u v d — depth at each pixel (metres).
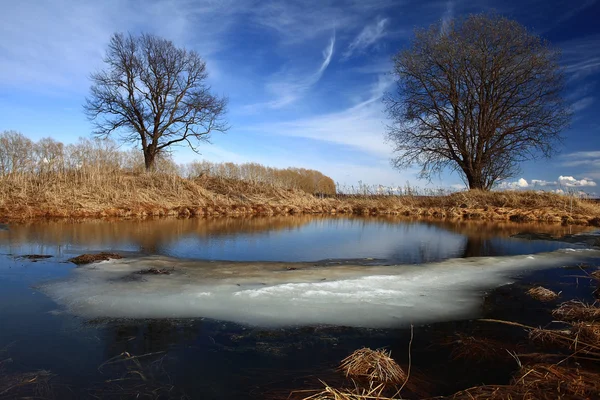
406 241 10.09
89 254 6.84
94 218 14.35
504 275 6.10
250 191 23.20
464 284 5.53
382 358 3.04
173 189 19.73
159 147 25.64
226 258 7.21
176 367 3.03
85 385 2.72
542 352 3.41
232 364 3.09
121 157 22.47
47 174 18.19
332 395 2.61
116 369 2.97
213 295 4.69
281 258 7.33
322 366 3.08
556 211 17.81
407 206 21.72
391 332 3.80
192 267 6.21
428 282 5.55
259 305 4.39
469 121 23.19
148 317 4.03
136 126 24.86
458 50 22.06
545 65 20.62
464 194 21.72
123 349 3.31
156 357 3.18
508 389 2.68
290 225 14.16
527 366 3.06
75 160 19.27
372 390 2.64
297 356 3.25
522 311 4.49
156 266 6.22
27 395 2.56
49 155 18.94
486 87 22.31
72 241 8.83
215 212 17.52
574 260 7.31
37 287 4.94
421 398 2.64
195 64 26.14
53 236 9.59
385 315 4.22
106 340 3.48
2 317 3.96
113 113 24.89
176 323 3.89
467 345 3.50
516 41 21.11
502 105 22.27
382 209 21.34
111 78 24.33
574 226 14.92
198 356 3.22
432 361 3.22
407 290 5.12
